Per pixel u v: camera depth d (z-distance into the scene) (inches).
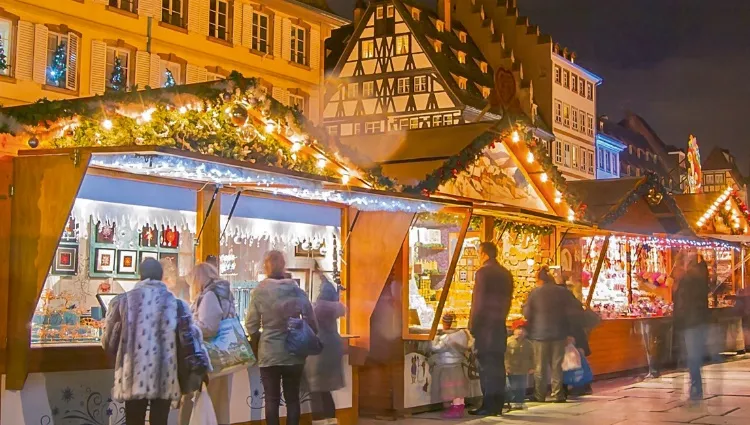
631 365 653.3
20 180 279.1
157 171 314.2
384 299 426.9
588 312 512.4
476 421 412.8
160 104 308.3
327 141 373.7
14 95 1051.9
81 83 1136.2
